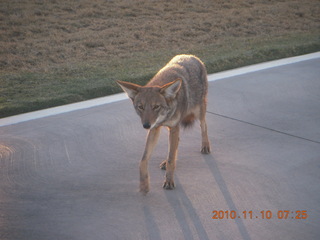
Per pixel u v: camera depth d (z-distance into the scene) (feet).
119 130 17.66
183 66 15.99
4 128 17.78
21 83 21.21
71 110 18.95
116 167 15.89
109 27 31.14
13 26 29.89
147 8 35.78
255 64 24.03
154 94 14.64
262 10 37.52
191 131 17.57
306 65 23.35
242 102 19.40
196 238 13.64
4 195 14.88
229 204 14.51
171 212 14.32
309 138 17.03
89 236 13.73
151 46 27.76
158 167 15.93
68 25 30.96
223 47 27.43
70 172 15.70
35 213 14.34
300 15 37.19
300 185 15.03
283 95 19.93
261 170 15.62
